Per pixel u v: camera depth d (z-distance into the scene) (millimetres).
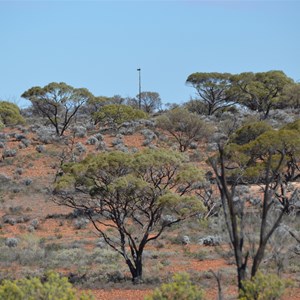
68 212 152000
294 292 65062
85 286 77625
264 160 128250
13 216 147875
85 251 107875
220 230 51000
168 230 126500
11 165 194875
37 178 182375
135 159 77938
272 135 123375
